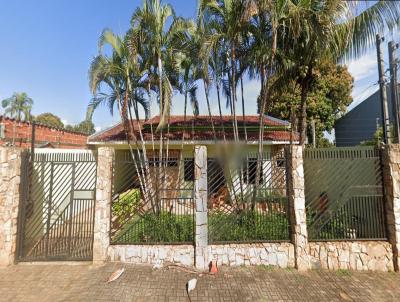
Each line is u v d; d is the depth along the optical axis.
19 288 4.73
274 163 6.05
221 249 5.64
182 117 15.31
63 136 14.09
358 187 5.82
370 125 14.50
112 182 5.93
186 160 6.23
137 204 6.33
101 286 4.80
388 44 7.06
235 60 7.47
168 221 6.09
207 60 6.67
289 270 5.48
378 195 5.77
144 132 12.49
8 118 10.06
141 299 4.46
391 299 4.53
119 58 7.74
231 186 6.28
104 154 5.82
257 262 5.63
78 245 5.83
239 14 6.21
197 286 4.86
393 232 5.54
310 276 5.27
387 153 5.66
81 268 5.44
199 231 5.63
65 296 4.50
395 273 5.40
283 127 13.09
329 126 17.97
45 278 5.05
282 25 6.28
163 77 7.60
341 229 5.79
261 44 6.57
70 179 6.11
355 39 6.25
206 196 5.74
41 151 8.73
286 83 8.47
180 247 5.69
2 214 5.55
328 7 5.74
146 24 7.17
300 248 5.56
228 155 6.73
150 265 5.59
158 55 7.37
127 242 5.79
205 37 6.58
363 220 5.77
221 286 4.88
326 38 5.82
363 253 5.57
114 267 5.47
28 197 5.91
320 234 5.78
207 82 7.75
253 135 12.41
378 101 13.83
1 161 5.62
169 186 6.26
